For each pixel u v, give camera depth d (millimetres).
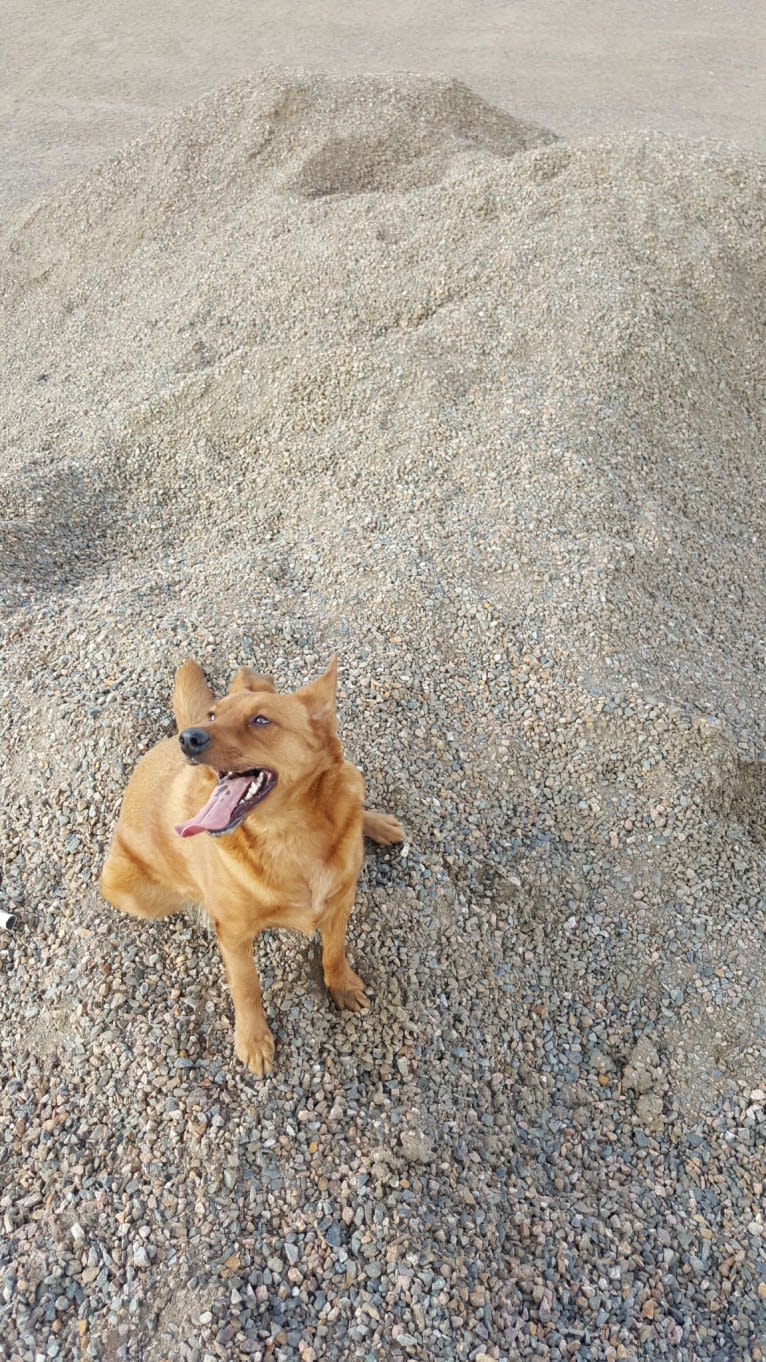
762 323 2789
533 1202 1351
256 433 2580
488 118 3885
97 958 1481
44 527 2453
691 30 7477
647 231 2848
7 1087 1389
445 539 2164
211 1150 1295
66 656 1916
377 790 1689
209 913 1305
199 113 3949
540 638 1968
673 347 2574
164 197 3768
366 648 1951
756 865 1778
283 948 1505
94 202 3902
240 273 3156
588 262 2744
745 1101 1489
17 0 8508
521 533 2154
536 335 2607
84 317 3523
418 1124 1352
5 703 1845
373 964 1493
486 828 1707
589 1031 1547
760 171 3023
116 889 1440
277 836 1174
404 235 3039
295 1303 1186
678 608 2143
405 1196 1284
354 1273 1212
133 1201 1259
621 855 1726
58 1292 1192
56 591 2268
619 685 1896
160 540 2461
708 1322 1280
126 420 2719
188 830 1078
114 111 6328
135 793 1417
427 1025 1456
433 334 2664
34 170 5383
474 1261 1262
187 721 1317
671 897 1699
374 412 2496
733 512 2426
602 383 2473
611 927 1652
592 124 5859
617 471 2311
